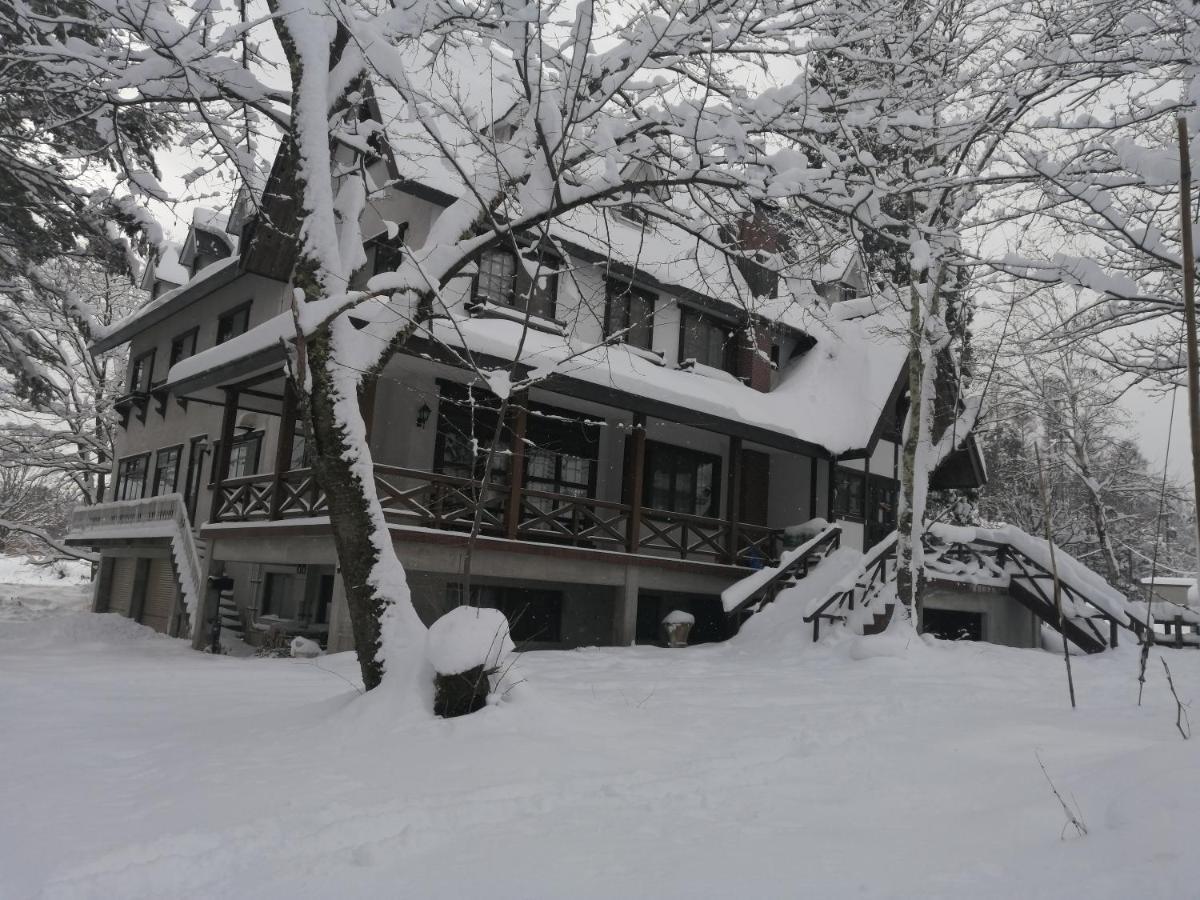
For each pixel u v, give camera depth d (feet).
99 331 71.00
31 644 53.88
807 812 14.62
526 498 47.91
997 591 53.01
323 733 20.10
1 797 15.47
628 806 14.89
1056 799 13.98
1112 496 98.68
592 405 55.83
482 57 52.11
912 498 43.60
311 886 11.12
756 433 57.26
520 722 20.29
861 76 33.63
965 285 41.93
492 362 42.96
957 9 38.17
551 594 56.13
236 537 50.88
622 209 31.73
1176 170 26.07
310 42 25.91
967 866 11.36
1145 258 33.76
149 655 47.75
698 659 41.11
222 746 19.49
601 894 10.64
